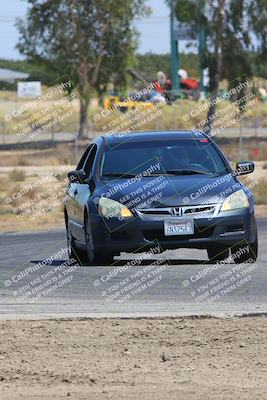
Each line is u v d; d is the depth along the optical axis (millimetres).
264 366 25984
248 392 23406
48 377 25484
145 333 30125
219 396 23047
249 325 30688
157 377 25219
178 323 31359
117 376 25406
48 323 31953
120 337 29719
